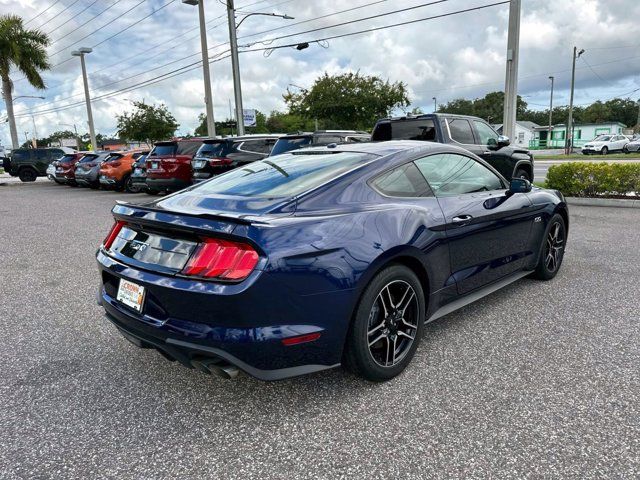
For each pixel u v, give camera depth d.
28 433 2.41
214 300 2.24
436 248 3.05
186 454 2.23
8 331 3.75
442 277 3.18
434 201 3.20
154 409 2.61
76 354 3.32
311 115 28.05
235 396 2.72
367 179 2.94
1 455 2.24
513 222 3.90
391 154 3.20
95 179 17.94
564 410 2.46
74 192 17.42
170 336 2.39
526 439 2.24
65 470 2.13
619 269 4.94
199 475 2.09
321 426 2.41
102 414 2.57
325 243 2.42
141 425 2.47
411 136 8.48
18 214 11.10
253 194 2.82
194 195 3.00
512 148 9.24
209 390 2.80
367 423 2.42
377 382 2.81
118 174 16.30
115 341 3.53
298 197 2.66
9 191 18.83
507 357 3.07
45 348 3.42
